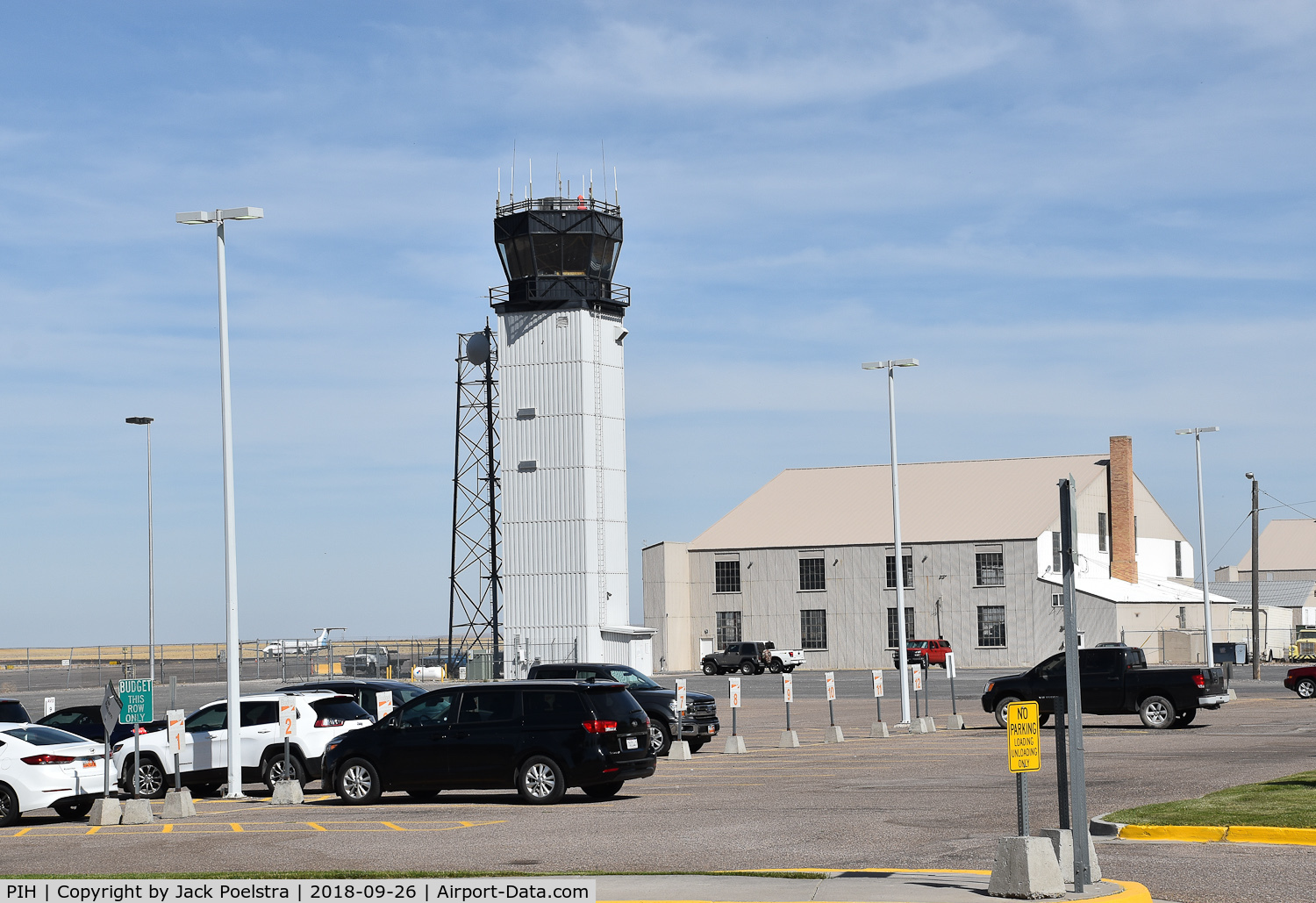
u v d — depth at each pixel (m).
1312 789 22.97
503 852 19.44
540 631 86.06
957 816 22.17
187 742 31.11
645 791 28.02
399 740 26.77
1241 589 128.50
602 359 87.44
